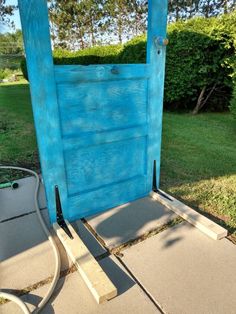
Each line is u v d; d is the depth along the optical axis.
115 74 1.71
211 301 1.29
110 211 2.06
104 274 1.38
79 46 17.62
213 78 5.22
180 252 1.61
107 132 1.85
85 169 1.86
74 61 10.09
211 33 4.71
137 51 5.75
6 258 1.57
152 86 1.93
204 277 1.43
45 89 1.49
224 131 4.27
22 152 3.42
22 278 1.43
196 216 1.89
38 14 1.34
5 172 2.81
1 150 3.49
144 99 1.93
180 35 4.97
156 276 1.44
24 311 1.23
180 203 2.09
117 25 17.06
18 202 2.21
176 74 5.27
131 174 2.13
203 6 16.61
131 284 1.39
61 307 1.26
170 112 5.85
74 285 1.38
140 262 1.54
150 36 1.77
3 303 1.29
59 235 1.71
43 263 1.53
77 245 1.60
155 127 2.08
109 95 1.76
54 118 1.59
